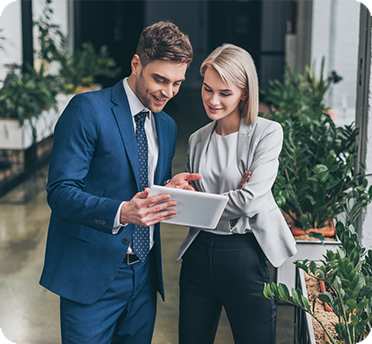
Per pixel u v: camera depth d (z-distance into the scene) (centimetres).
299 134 269
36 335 277
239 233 171
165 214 143
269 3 1308
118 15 1356
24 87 571
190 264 180
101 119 156
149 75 150
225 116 173
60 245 165
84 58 902
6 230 446
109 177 160
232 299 176
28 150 579
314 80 546
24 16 720
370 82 240
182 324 186
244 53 163
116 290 168
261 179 165
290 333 277
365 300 126
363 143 249
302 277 186
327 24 632
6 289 333
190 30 1608
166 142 176
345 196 257
